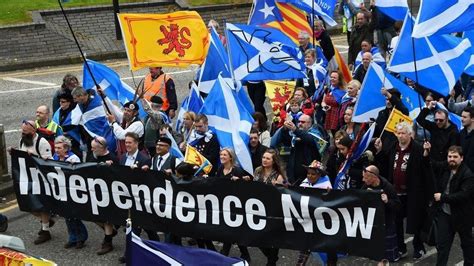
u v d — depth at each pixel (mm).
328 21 16969
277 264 11211
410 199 10852
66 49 24297
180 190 10906
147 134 13094
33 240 12250
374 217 9875
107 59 24141
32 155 11797
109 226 11609
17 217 13266
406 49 12930
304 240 10305
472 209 10250
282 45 14383
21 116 18984
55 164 11664
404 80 15117
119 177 11266
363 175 10227
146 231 11625
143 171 11094
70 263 11406
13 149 11883
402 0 16891
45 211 11852
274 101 14945
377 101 12734
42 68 23453
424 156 10789
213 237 10820
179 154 12031
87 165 11453
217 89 12438
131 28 13602
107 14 26125
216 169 12312
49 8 26047
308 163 12000
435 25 11547
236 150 12125
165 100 14938
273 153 10797
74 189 11602
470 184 10094
